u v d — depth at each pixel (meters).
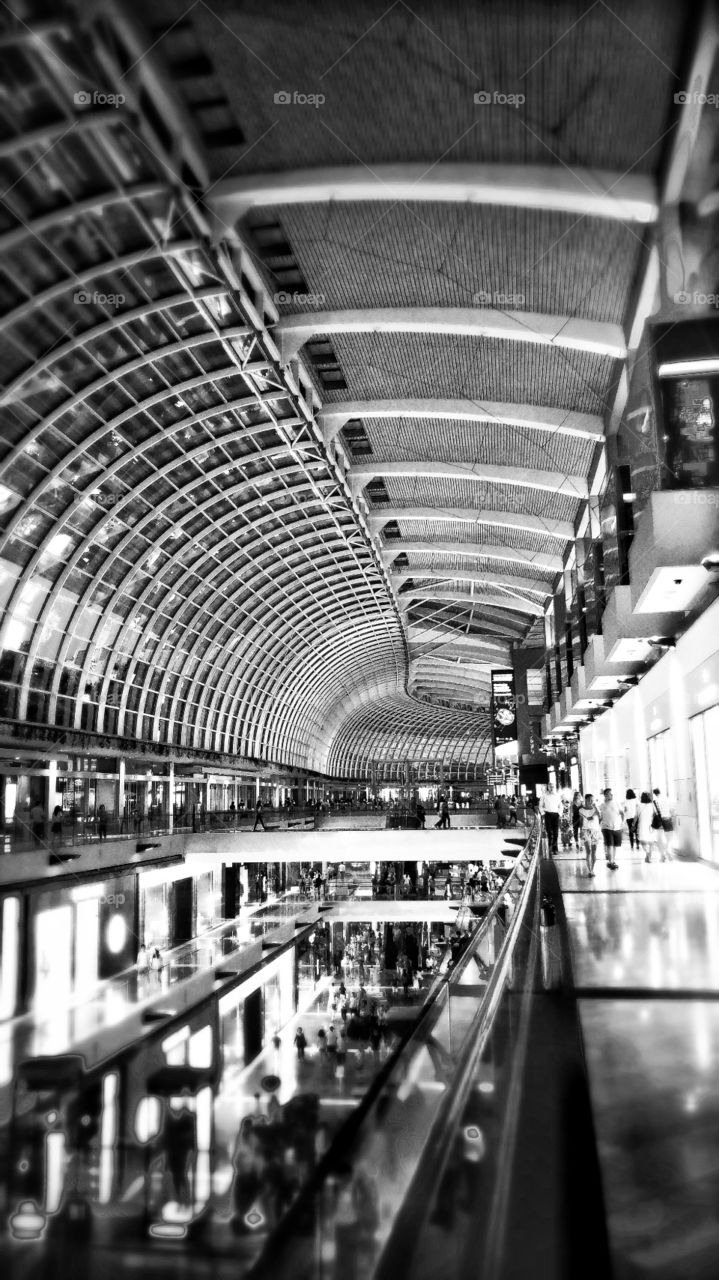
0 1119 19.69
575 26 15.20
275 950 40.88
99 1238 14.98
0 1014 24.64
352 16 16.25
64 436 32.66
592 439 31.39
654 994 7.18
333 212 22.61
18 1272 14.37
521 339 25.55
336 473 42.00
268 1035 39.34
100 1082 22.36
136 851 35.00
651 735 28.80
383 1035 33.09
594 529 36.28
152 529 42.72
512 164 19.05
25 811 36.91
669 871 18.86
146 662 49.69
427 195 19.80
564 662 44.25
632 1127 4.33
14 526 33.00
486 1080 3.42
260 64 18.06
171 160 20.83
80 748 41.22
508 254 22.64
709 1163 3.86
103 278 26.48
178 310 29.52
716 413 14.39
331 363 32.59
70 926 29.56
